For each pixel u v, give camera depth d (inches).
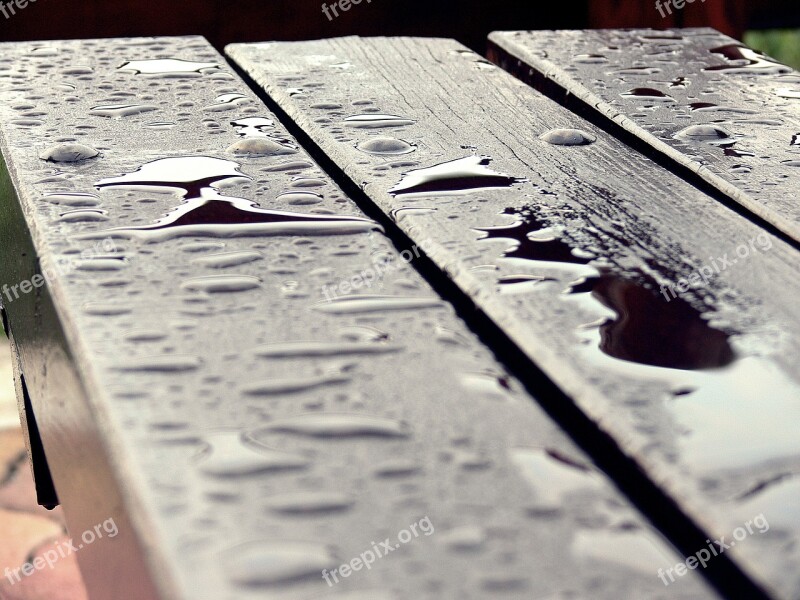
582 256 24.4
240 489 18.9
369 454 20.1
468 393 21.9
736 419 21.7
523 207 25.6
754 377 22.3
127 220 24.9
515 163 27.2
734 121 29.2
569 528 18.3
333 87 30.8
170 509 18.2
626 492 21.6
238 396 21.7
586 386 22.1
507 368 22.8
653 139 28.3
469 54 33.2
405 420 21.4
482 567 17.1
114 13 43.0
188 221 24.9
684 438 21.3
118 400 21.6
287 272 23.8
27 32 42.2
